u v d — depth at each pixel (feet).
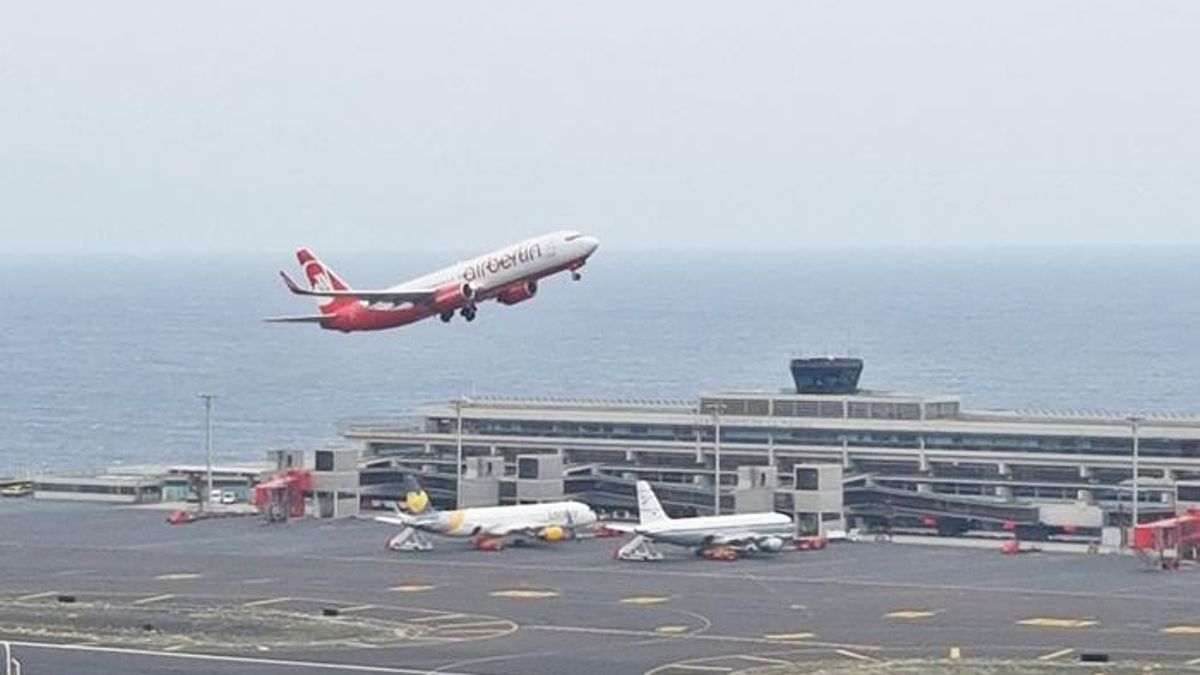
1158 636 632.38
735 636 636.07
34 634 639.35
